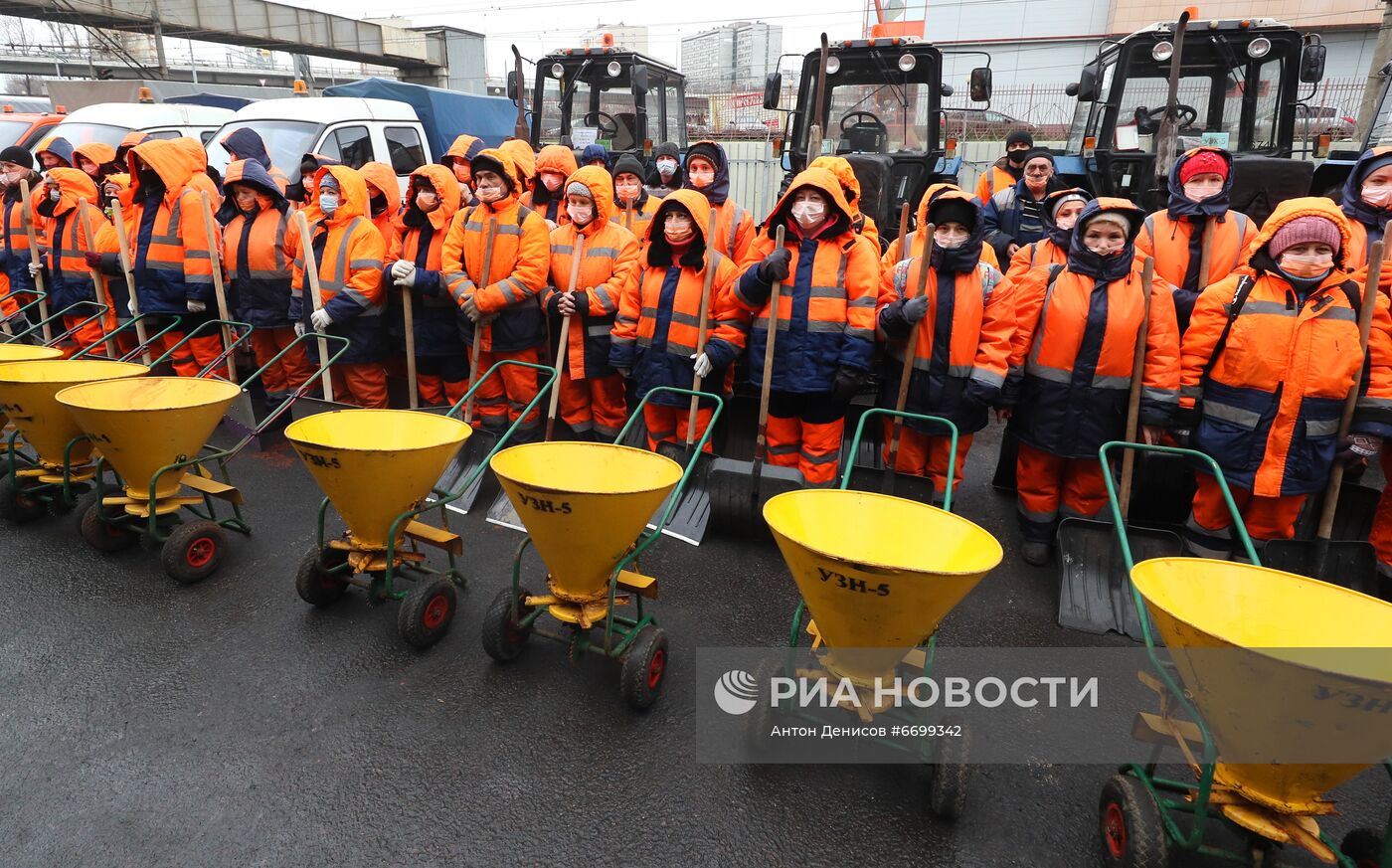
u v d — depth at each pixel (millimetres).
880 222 7312
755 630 3777
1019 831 2635
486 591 4078
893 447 4262
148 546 4109
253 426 5629
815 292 4281
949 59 16328
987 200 7273
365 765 2850
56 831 2535
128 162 6027
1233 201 6242
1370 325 3514
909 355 4125
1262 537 3926
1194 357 3762
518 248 5273
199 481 4312
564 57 9594
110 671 3348
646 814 2658
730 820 2643
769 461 4871
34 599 3906
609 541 2943
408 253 5715
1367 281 3383
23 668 3361
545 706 3186
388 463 3256
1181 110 6887
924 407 4305
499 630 3303
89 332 7191
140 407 4148
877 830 2621
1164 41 6406
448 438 3703
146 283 6012
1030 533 4508
